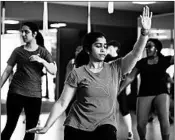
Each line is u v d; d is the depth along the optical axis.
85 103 4.01
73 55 13.73
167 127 6.48
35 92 5.98
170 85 10.23
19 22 12.01
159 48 6.53
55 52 13.48
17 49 6.06
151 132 8.80
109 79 4.04
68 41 13.74
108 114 4.02
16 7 11.76
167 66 6.52
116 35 13.35
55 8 12.26
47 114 11.85
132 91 13.63
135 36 13.53
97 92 4.00
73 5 12.48
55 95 13.39
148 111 6.56
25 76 5.95
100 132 3.96
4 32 11.89
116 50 8.09
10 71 6.10
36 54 6.03
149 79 6.50
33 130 4.11
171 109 9.90
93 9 12.80
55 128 9.08
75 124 4.02
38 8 11.90
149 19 3.97
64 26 12.77
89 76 4.04
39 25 12.16
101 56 4.05
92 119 3.99
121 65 4.09
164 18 13.03
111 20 13.04
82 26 12.89
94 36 4.07
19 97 5.94
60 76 13.70
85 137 3.99
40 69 6.05
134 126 9.62
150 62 6.53
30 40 6.04
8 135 5.97
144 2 9.76
